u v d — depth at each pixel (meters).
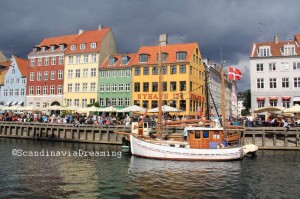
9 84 74.75
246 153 31.72
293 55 54.47
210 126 31.91
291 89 54.12
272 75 55.25
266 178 21.55
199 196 17.23
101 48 66.06
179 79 57.75
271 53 56.09
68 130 45.81
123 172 23.31
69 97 66.81
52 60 69.69
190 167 25.42
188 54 59.00
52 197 16.84
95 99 64.38
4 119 52.75
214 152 28.20
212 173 23.12
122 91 62.03
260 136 37.19
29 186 18.98
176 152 28.66
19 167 24.77
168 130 39.50
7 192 17.67
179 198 16.86
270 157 30.91
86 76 65.75
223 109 32.28
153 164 26.67
